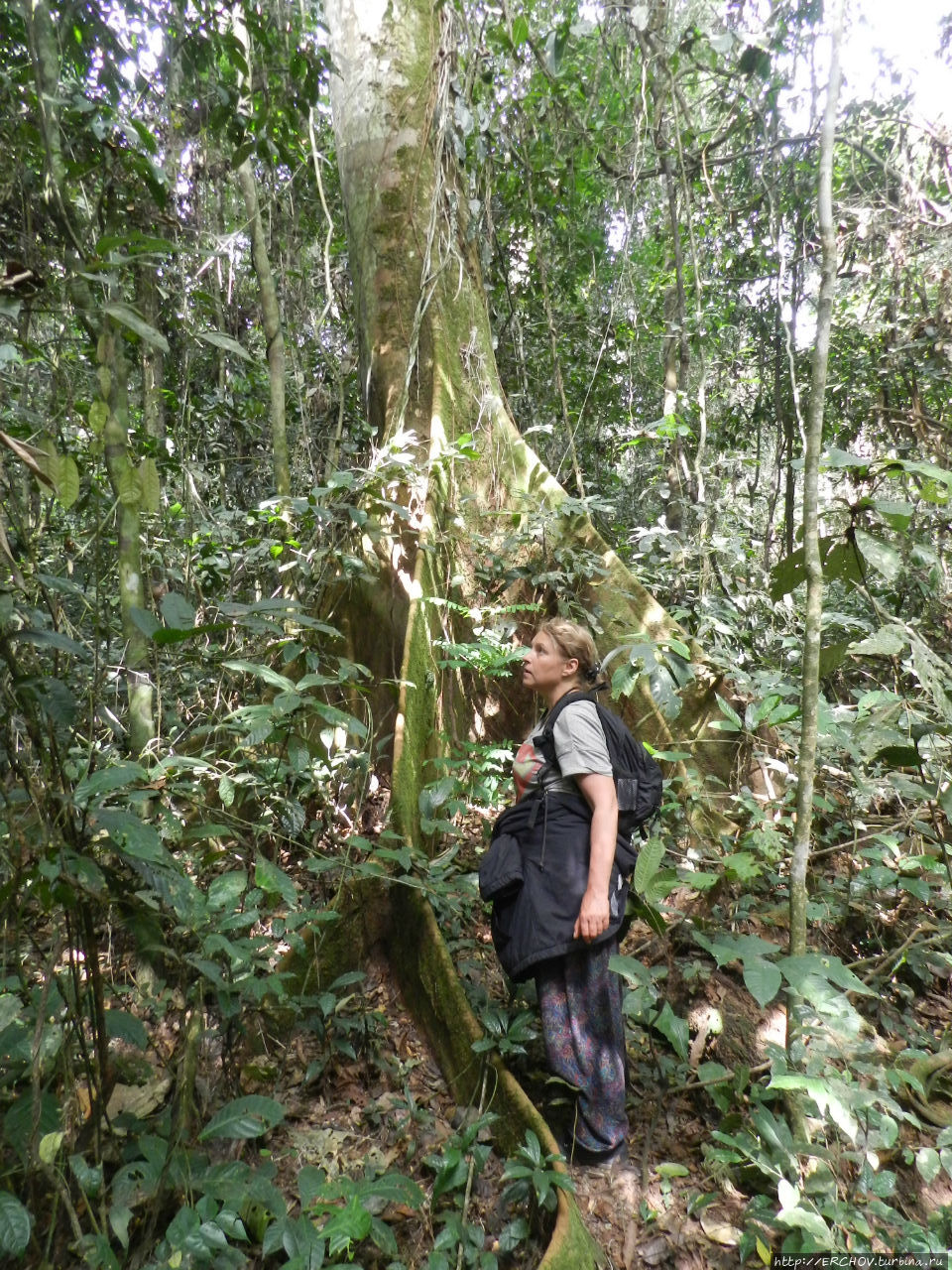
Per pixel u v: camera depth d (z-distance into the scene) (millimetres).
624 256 6016
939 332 4816
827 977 2027
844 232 5230
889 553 2258
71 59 2787
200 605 3795
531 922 2203
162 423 4625
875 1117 1932
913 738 2799
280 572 3824
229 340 1863
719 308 6453
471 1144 2066
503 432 4250
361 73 4379
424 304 4164
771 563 6367
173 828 1985
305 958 2582
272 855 3064
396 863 2799
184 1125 1791
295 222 5641
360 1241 1901
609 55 5023
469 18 4645
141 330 1732
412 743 3156
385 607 3766
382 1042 2533
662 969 2684
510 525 4031
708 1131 2283
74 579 2791
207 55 2980
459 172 4578
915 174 5066
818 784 3455
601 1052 2191
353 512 3330
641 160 5734
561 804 2301
